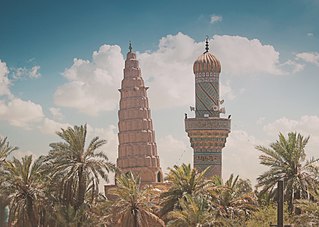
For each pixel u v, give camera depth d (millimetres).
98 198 71875
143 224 71062
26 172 67375
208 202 66250
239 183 74500
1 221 70688
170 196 68750
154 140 95000
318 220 56438
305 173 63156
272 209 62531
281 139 64250
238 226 62312
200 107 91062
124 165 93062
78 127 68000
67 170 66375
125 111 94625
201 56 91812
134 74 95375
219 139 89500
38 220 67938
